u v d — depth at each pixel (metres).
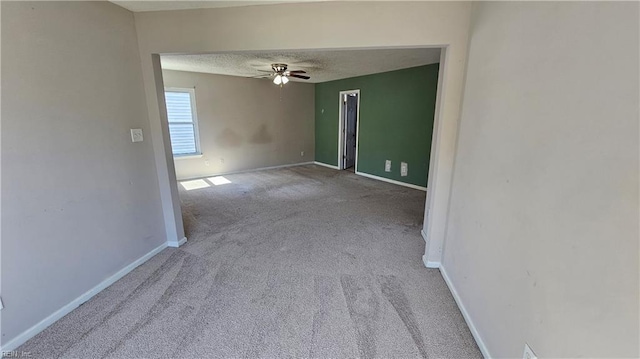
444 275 2.21
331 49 2.11
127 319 1.75
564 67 0.94
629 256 0.72
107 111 2.02
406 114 5.06
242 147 6.36
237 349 1.54
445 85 2.01
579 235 0.87
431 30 1.94
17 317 1.54
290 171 6.64
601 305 0.80
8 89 1.44
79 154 1.83
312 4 2.04
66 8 1.70
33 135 1.56
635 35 0.69
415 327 1.69
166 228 2.72
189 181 5.55
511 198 1.26
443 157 2.15
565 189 0.93
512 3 1.29
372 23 1.99
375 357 1.49
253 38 2.17
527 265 1.14
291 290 2.06
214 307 1.87
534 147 1.10
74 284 1.84
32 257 1.59
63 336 1.61
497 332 1.37
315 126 7.53
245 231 3.13
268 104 6.58
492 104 1.47
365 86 5.79
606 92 0.78
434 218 2.28
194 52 2.28
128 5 2.09
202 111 5.63
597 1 0.81
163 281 2.17
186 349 1.53
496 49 1.44
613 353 0.77
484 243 1.53
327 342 1.58
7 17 1.42
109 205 2.08
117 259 2.18
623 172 0.73
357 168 6.33
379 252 2.64
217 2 2.05
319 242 2.85
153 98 2.40
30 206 1.56
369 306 1.88
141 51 2.30
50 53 1.62
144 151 2.41
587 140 0.84
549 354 1.01
